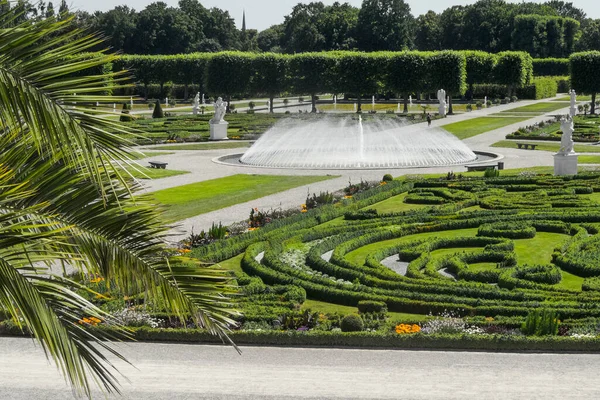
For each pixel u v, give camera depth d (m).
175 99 117.25
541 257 24.39
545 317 16.84
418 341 16.80
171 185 40.00
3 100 6.55
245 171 45.47
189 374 15.17
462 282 20.64
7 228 6.76
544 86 120.06
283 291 20.50
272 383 14.70
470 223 29.06
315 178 42.25
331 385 14.58
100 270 7.61
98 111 6.78
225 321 7.89
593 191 35.91
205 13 167.00
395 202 34.97
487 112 91.81
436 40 169.50
